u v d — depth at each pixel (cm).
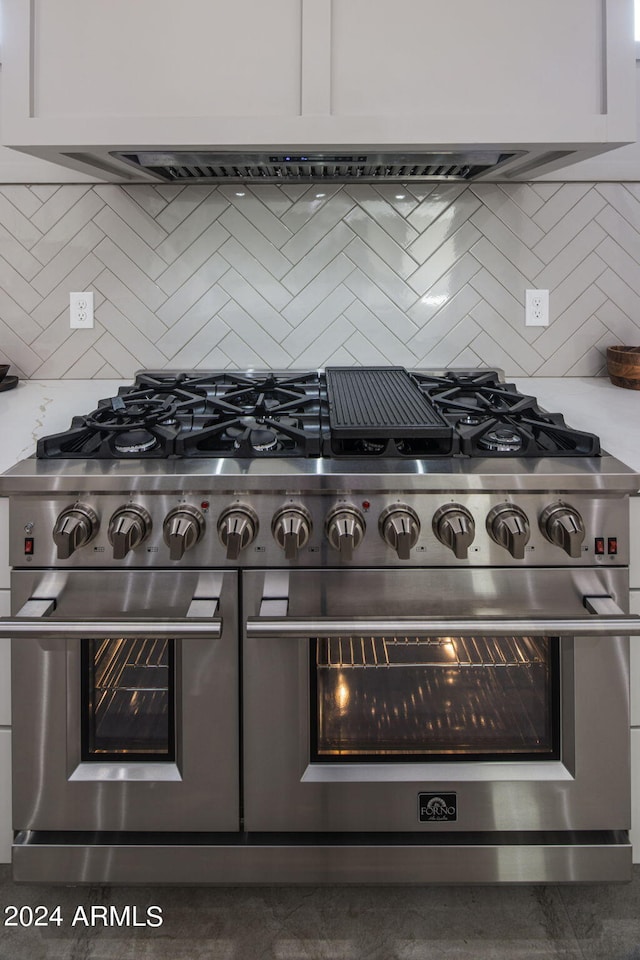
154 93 126
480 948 124
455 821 123
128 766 123
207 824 123
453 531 109
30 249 183
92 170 163
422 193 181
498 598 117
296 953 123
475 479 112
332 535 110
